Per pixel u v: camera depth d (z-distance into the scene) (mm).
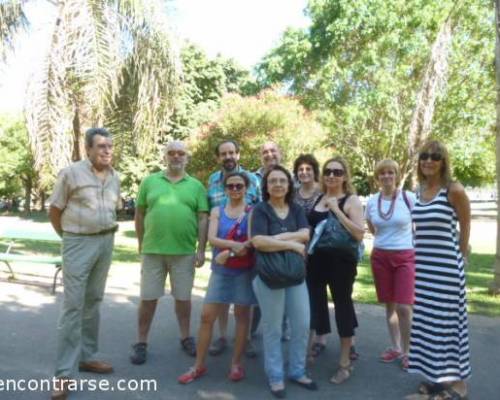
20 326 5703
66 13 8906
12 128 38188
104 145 4031
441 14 18984
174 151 4797
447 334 3846
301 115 16109
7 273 8820
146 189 4895
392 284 4754
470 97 19297
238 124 15312
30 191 42406
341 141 21359
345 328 4352
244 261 4262
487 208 47188
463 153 19938
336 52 20734
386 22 19359
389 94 19562
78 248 3963
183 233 4770
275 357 4066
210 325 4312
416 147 12609
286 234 3953
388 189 4832
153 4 9672
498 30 7844
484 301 7383
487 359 4941
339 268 4348
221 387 4199
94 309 4363
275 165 4219
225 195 4949
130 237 18688
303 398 4020
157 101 9992
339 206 4398
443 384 4062
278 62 22203
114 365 4637
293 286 4105
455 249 3859
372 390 4191
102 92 8922
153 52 9828
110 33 9133
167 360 4793
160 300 6973
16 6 9906
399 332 4879
